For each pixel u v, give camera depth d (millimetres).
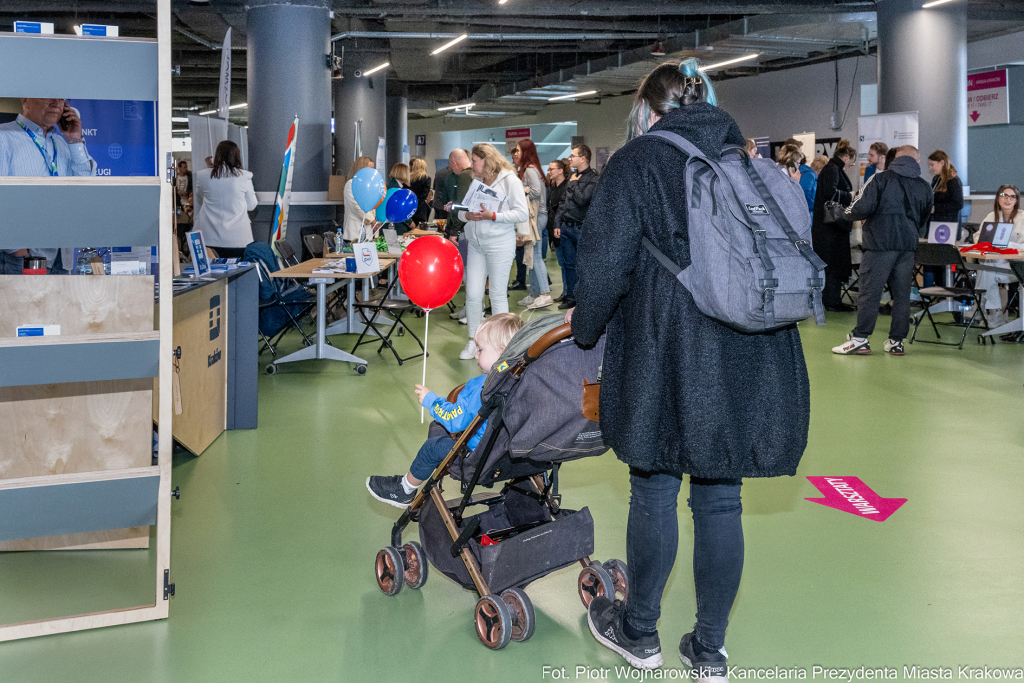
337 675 2242
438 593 2758
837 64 15852
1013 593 2725
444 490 3670
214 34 13828
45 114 3371
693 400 1830
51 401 2770
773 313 1758
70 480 2363
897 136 10188
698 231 1779
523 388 2223
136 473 2439
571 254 8867
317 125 10055
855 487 3764
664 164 1862
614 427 1943
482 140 28969
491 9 12086
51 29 2426
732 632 2473
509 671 2273
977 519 3379
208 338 4254
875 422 4844
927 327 8188
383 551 2727
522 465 2482
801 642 2416
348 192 7941
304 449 4289
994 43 13484
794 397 1912
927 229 8719
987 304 7949
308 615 2584
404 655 2354
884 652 2361
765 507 3521
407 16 12562
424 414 4992
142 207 2348
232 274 4383
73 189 2270
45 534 2375
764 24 12648
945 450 4312
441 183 9203
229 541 3145
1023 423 4812
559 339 2135
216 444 4367
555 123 25500
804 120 16891
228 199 7188
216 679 2215
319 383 5793
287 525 3301
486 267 6289
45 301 2668
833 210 8891
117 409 2830
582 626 2537
